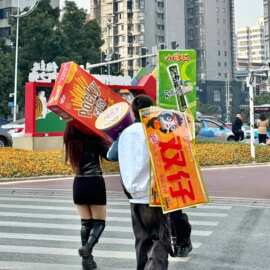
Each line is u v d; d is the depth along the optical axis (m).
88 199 6.87
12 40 66.88
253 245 8.47
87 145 6.89
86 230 7.00
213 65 162.25
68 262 7.43
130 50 146.25
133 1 146.62
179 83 24.06
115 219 10.90
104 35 150.38
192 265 7.20
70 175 18.95
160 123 5.32
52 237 9.06
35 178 18.06
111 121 5.68
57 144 24.09
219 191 15.58
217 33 164.12
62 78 6.82
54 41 64.19
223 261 7.44
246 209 12.46
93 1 155.12
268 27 168.12
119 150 5.41
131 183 5.32
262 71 32.41
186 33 165.25
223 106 159.25
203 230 9.74
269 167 23.25
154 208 5.34
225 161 23.61
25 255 7.81
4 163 18.45
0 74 62.44
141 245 5.45
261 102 116.75
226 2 166.88
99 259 7.57
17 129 30.86
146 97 5.60
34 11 65.50
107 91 7.01
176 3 154.00
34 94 23.58
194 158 5.43
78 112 6.74
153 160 5.21
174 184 5.26
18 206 12.57
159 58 24.08
